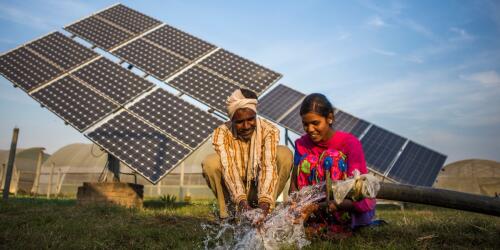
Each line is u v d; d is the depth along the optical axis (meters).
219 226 4.38
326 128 3.59
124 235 4.18
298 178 3.79
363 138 12.97
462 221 4.70
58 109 9.48
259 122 4.04
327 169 3.54
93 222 5.01
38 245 3.51
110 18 13.70
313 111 3.45
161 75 11.30
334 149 3.65
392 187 3.01
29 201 8.95
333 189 2.97
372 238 3.65
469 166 29.34
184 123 9.55
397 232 3.98
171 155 8.66
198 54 12.42
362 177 2.92
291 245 3.34
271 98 13.84
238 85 11.29
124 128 9.24
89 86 10.35
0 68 10.48
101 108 9.71
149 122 9.52
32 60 11.02
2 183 26.77
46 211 6.11
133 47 12.37
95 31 12.93
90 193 8.52
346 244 3.41
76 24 13.09
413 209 9.97
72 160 30.41
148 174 8.15
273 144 3.89
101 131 9.03
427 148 13.27
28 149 37.97
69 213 5.93
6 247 3.44
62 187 29.23
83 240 3.78
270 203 3.54
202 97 10.71
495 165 28.95
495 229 4.15
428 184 11.98
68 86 10.22
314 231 3.70
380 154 12.45
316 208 3.46
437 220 5.11
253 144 3.97
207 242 3.74
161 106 10.09
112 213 6.15
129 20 13.74
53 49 11.69
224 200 4.21
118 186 8.43
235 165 3.86
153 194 26.22
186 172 26.16
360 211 3.45
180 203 10.72
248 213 3.32
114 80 10.69
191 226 4.81
